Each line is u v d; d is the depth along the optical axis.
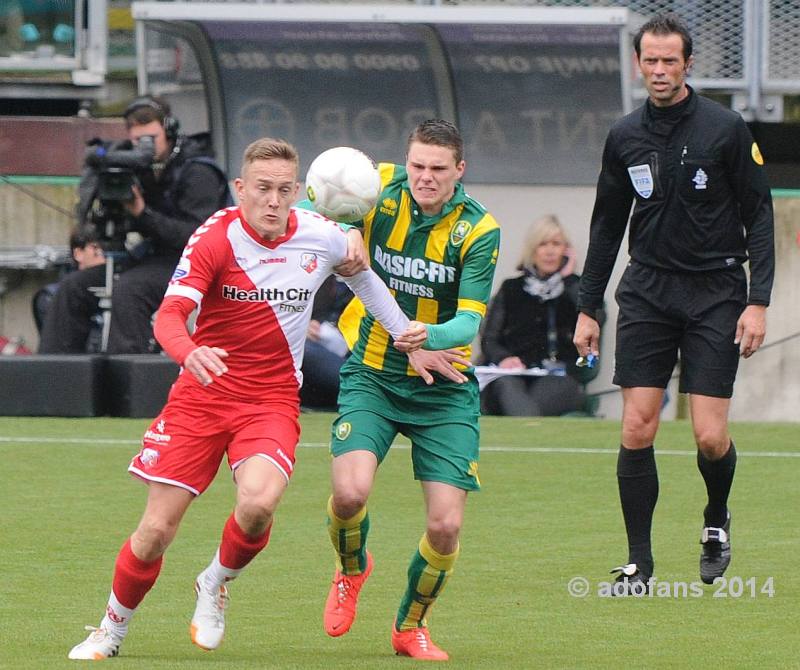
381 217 14.39
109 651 13.42
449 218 14.26
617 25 33.59
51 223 37.72
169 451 13.15
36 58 39.97
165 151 31.39
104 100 40.19
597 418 31.48
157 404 30.62
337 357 31.20
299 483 23.86
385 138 36.34
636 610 15.85
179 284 12.92
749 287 16.50
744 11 37.88
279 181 12.90
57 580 17.03
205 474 13.27
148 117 31.03
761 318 16.14
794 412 35.75
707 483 16.86
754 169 16.16
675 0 37.91
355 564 14.32
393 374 14.30
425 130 13.91
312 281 13.30
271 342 13.30
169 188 31.48
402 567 18.05
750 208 16.27
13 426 29.38
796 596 16.50
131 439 27.83
